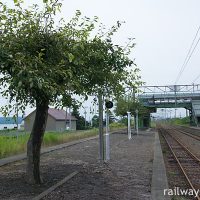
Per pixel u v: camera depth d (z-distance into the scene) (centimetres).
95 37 1229
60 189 1191
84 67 1194
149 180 1405
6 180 1355
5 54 962
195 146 3375
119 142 3528
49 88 985
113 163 1908
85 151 2623
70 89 1101
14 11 1108
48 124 8781
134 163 1917
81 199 1057
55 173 1533
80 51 1154
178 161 2131
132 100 5122
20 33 1110
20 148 2494
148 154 2391
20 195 1103
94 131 5244
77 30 1193
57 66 1053
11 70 959
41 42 1109
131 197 1101
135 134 5147
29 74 924
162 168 1692
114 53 1242
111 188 1234
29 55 1040
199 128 8075
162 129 8081
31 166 1259
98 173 1556
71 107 1276
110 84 1356
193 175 1661
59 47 1118
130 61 1284
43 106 1204
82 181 1351
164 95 7350
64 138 3597
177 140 4150
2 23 1098
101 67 1244
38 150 1259
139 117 6938
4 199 1052
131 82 1459
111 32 1332
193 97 7344
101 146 1911
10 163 1908
